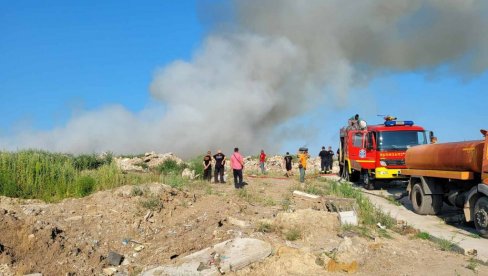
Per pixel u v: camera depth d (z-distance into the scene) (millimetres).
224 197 13898
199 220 10484
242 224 10398
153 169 24750
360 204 13938
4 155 14531
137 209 10688
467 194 12969
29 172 13594
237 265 7742
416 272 8023
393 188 22797
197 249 8773
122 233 9375
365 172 22859
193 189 16078
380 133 21719
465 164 13078
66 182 13883
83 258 8047
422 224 13820
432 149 14883
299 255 8266
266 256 8219
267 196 15969
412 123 22172
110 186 14336
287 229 10219
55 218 9539
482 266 8617
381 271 8039
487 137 12281
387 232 11414
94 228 9391
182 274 7406
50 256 7840
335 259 8172
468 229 12914
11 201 11508
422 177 15516
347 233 10227
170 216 10711
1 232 8055
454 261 8883
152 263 8109
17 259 7578
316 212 11172
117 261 8078
